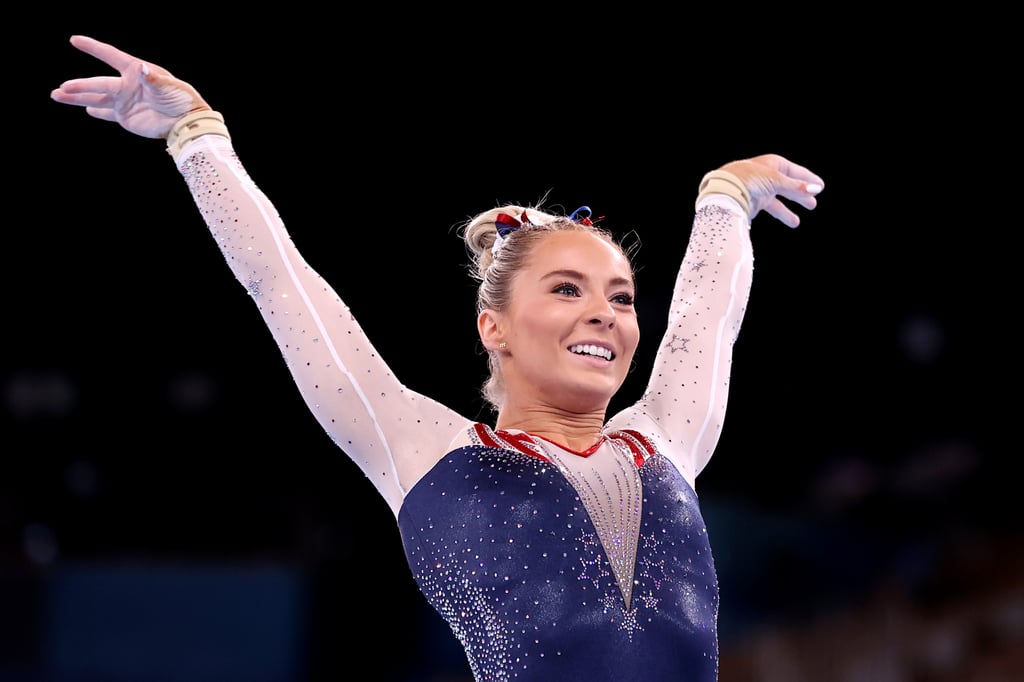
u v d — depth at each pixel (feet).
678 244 122.31
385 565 119.75
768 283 133.08
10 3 96.37
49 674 98.53
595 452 29.50
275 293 30.78
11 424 127.34
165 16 100.83
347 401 29.71
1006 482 115.85
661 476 29.58
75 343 132.36
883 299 131.75
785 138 116.47
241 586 103.96
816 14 105.40
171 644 101.45
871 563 107.65
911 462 120.67
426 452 29.53
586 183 120.26
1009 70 108.99
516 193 121.29
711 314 33.76
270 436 131.34
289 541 118.42
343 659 109.29
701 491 128.47
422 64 110.73
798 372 132.26
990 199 122.72
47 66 101.86
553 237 30.66
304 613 105.50
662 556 28.02
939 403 127.95
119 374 132.26
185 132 33.55
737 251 35.32
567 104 114.83
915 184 122.01
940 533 110.11
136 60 33.32
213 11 101.65
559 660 26.37
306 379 29.91
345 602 112.78
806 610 105.60
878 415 129.18
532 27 108.06
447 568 27.84
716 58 110.32
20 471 123.95
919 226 127.03
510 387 30.73
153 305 132.67
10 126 108.78
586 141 117.70
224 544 119.14
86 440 128.67
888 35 106.73
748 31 107.45
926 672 95.55
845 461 122.42
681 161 118.52
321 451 130.52
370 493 127.03
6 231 123.13
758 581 107.76
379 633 113.80
